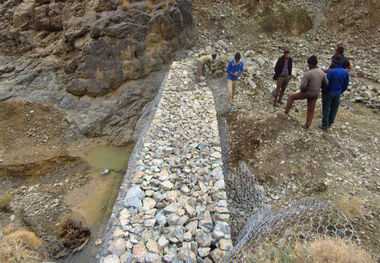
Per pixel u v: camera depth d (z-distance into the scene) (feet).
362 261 7.14
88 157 24.20
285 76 19.86
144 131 17.78
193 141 14.80
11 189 20.42
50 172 22.45
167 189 11.12
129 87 28.04
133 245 8.63
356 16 29.45
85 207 18.74
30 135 25.94
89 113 27.43
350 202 12.53
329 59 26.81
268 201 13.67
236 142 18.31
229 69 20.74
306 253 7.15
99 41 26.81
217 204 10.36
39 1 34.22
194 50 31.09
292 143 17.10
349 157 15.72
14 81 30.14
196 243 8.53
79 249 14.84
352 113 20.11
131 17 26.99
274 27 32.60
